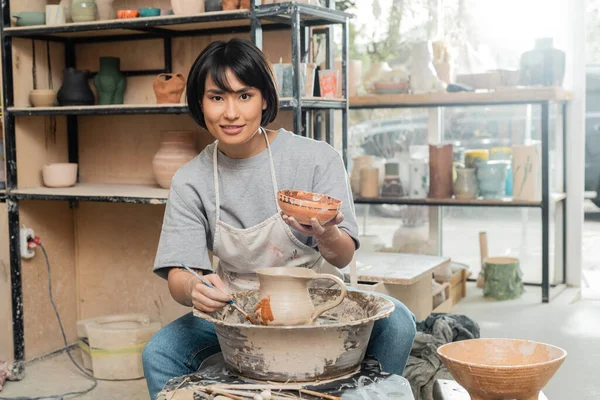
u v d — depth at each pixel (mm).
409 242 4777
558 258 4660
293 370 1603
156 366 1990
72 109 3107
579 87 4555
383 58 4707
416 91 4492
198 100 1952
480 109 4688
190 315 2127
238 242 2051
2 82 3227
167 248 2014
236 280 2143
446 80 4574
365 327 1638
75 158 3631
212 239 2148
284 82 2826
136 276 3609
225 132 1889
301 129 2816
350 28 4750
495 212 4789
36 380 3178
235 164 2049
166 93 3098
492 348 1732
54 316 3555
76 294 3711
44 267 3494
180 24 3047
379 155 4863
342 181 2029
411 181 4586
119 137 3557
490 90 4367
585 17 4512
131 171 3549
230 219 2068
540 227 4707
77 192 3152
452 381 1932
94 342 3148
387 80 4547
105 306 3682
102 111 3064
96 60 3555
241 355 1632
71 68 3344
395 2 4664
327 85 3082
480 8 4609
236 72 1834
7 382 3166
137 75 3469
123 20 3012
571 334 3670
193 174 2070
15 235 3275
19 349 3273
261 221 2049
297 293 1666
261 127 2088
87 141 3627
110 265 3650
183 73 3385
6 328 3279
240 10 2814
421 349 2711
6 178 3258
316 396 1548
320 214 1687
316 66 3148
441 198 4488
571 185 4613
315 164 2033
